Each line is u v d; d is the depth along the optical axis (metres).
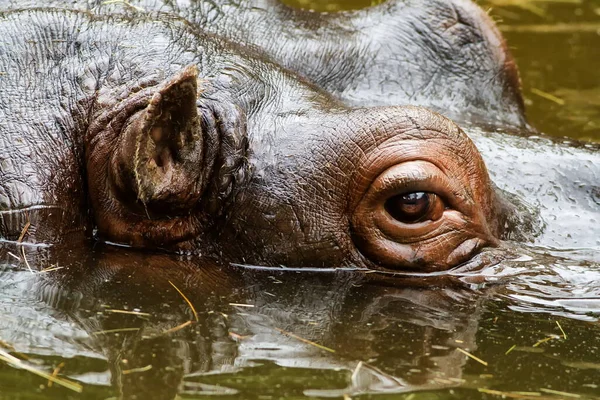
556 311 11.87
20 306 11.30
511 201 13.39
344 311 11.66
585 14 29.19
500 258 12.66
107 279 12.05
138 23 13.73
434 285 12.34
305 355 10.58
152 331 10.93
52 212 12.73
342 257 12.58
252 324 11.22
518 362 10.64
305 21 16.09
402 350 10.77
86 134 12.84
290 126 12.66
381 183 12.29
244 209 12.52
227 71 13.10
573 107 22.08
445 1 16.59
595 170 13.90
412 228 12.47
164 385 9.83
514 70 16.58
